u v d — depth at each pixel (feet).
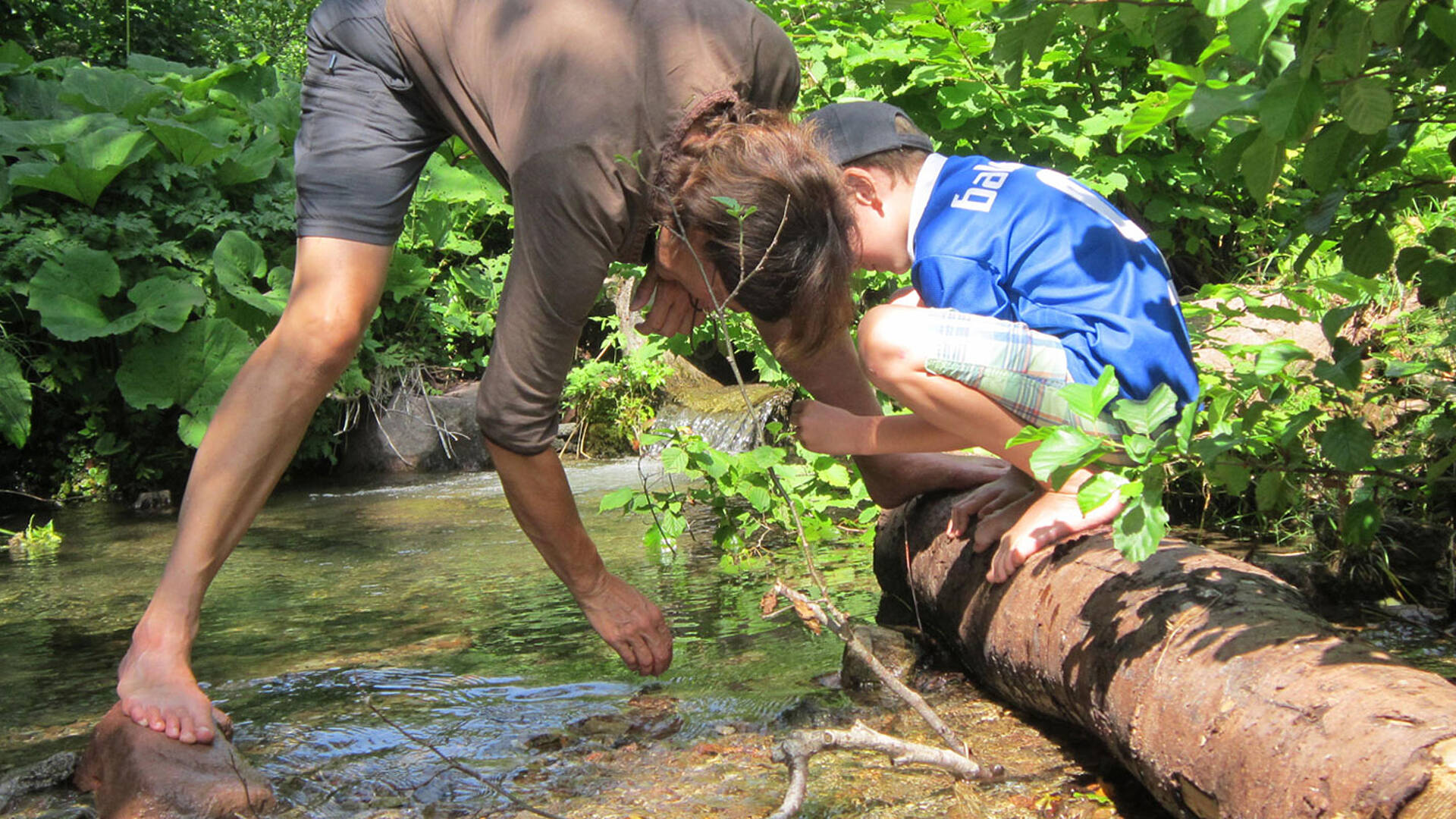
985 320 6.82
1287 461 6.50
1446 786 4.00
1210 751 5.05
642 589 11.47
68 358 22.15
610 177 6.25
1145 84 15.57
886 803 6.14
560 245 6.37
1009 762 6.66
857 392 8.85
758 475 9.25
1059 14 5.68
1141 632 5.86
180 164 23.81
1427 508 9.98
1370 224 6.64
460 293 28.25
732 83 6.47
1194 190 15.87
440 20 6.84
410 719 7.88
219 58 43.04
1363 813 4.16
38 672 9.48
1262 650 5.19
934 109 15.20
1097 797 6.11
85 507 21.31
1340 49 4.63
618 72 6.23
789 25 16.20
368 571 13.39
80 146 22.34
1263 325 12.35
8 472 22.45
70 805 6.56
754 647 9.29
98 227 22.31
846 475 9.81
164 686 6.92
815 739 5.55
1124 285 6.97
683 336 9.99
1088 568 6.66
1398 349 10.70
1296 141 4.80
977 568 7.84
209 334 22.07
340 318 7.24
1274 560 10.15
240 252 22.98
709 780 6.57
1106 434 6.57
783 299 6.38
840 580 11.43
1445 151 11.41
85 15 36.78
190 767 6.52
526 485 7.18
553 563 7.63
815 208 6.25
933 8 13.41
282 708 8.23
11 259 21.31
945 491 9.21
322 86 7.27
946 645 8.72
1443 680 4.75
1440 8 4.88
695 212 6.25
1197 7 4.19
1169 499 12.26
